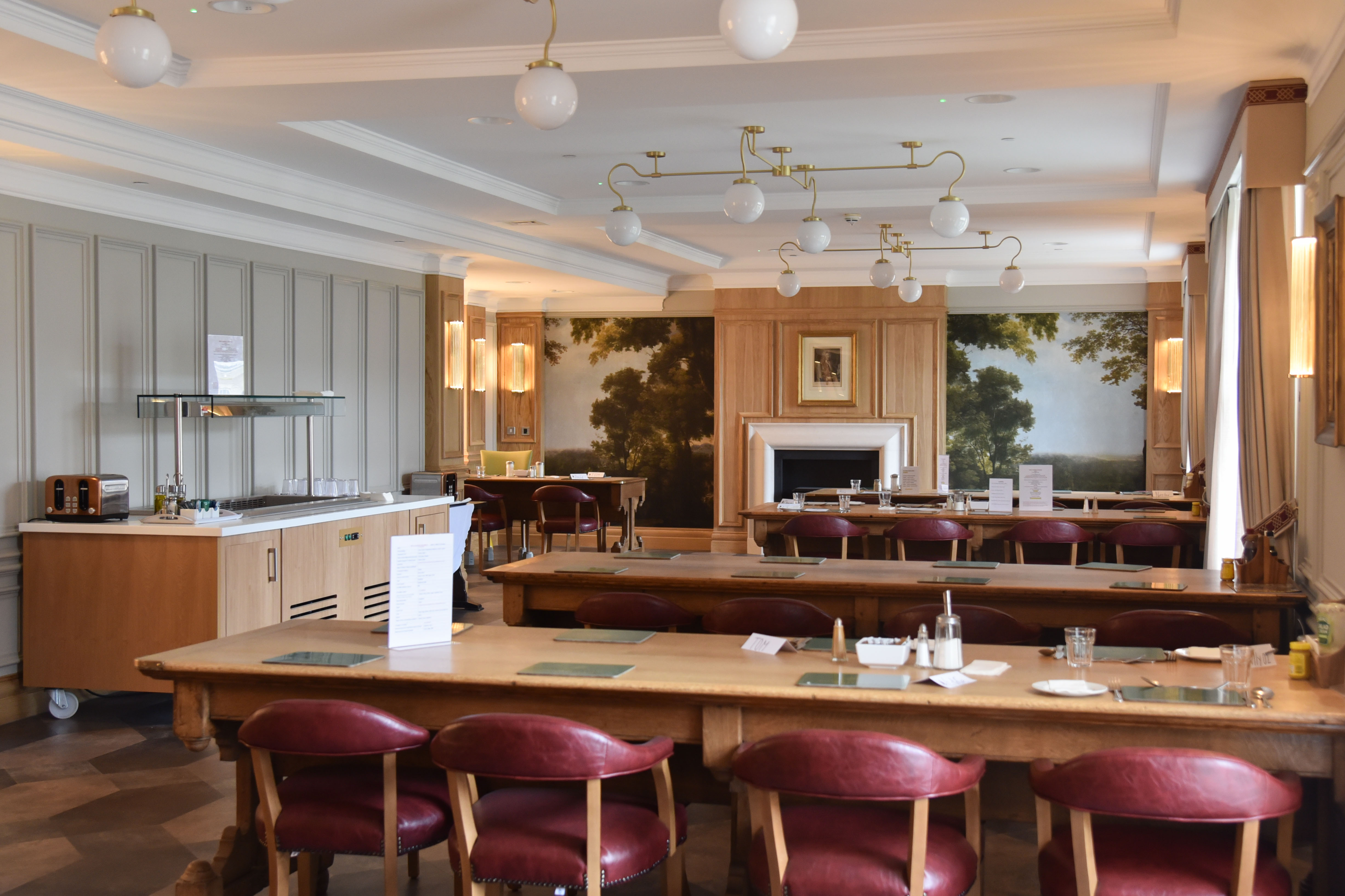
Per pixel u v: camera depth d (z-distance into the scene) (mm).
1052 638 5332
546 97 3439
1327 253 4270
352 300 8984
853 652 3629
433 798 3164
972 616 4059
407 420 9742
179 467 6297
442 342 10031
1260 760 2760
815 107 6324
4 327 5961
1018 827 4336
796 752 2520
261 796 3066
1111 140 7043
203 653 3480
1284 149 5098
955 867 2711
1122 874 2605
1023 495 7785
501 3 4555
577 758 2637
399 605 3545
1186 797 2375
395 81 5211
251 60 5258
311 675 3238
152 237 6973
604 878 2766
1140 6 4539
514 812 2998
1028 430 12430
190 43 5070
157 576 5906
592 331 13695
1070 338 12305
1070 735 2836
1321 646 3057
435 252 9562
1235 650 2875
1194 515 7371
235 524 6082
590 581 5176
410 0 4531
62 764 5199
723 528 13078
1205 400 8695
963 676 3064
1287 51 4668
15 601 6059
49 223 6234
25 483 6090
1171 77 5066
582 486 11453
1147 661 3303
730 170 7922
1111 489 12219
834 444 12688
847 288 12633
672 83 5234
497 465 13062
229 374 7098
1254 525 5203
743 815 3357
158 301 7020
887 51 4820
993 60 4883
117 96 5465
